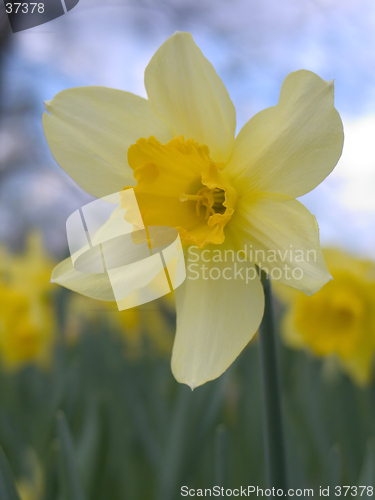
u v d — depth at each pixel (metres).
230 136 0.17
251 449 0.29
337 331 0.30
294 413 0.32
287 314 0.35
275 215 0.16
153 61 0.17
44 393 0.37
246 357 0.33
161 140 0.17
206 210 0.18
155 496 0.29
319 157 0.15
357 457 0.28
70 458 0.19
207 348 0.15
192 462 0.25
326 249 0.32
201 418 0.25
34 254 0.44
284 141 0.15
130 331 0.49
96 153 0.17
